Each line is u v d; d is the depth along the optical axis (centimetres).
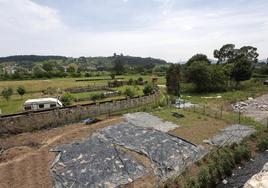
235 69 5362
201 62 5234
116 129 2153
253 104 3600
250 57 8556
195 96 4528
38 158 1638
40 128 2358
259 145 1872
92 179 1346
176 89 4747
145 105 3359
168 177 1395
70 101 3700
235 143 1864
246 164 1652
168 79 4800
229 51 8756
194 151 1716
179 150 1716
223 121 2475
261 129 2211
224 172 1499
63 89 5616
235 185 1409
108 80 7506
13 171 1471
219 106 3397
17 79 8025
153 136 1975
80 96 4662
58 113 2495
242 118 2583
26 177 1392
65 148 1759
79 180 1338
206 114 2752
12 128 2203
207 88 5159
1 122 2152
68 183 1312
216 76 5141
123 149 1725
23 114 2356
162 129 2181
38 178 1373
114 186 1291
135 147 1750
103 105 2870
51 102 3309
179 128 2225
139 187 1295
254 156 1766
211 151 1723
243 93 4597
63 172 1423
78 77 8825
